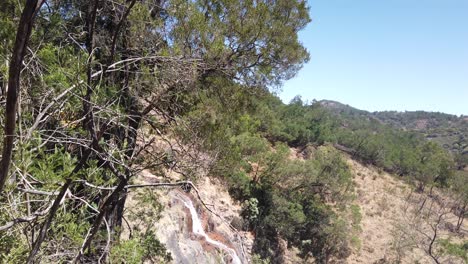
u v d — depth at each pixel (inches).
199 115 265.6
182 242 473.1
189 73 173.6
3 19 127.3
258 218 1020.5
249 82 306.5
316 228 1182.9
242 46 283.4
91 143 115.3
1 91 94.0
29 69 109.4
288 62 302.8
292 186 1188.5
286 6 298.5
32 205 115.2
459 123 5841.5
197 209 609.6
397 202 1841.8
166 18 248.7
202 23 242.4
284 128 1881.2
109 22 189.0
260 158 1004.6
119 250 153.7
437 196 2023.9
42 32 130.0
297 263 1088.8
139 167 154.1
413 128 6072.8
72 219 118.0
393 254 1296.8
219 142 279.4
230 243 608.7
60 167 120.0
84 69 118.0
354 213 1332.4
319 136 2031.3
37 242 94.7
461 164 2817.4
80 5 161.9
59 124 117.4
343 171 1279.5
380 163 2352.4
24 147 87.2
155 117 228.7
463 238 1584.6
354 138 2390.5
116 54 171.5
